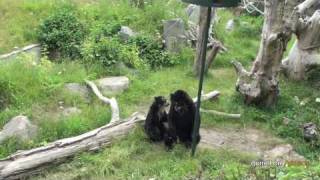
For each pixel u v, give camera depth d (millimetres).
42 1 14961
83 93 11016
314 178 5664
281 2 10203
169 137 8719
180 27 14594
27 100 10102
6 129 8945
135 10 15375
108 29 13836
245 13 20094
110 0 16062
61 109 10195
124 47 13188
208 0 7438
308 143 9586
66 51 13094
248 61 14812
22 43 13180
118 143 8695
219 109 10836
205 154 8664
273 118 10469
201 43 12648
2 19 14078
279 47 10484
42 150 8031
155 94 11453
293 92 12078
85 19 14422
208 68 13125
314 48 12711
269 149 9398
